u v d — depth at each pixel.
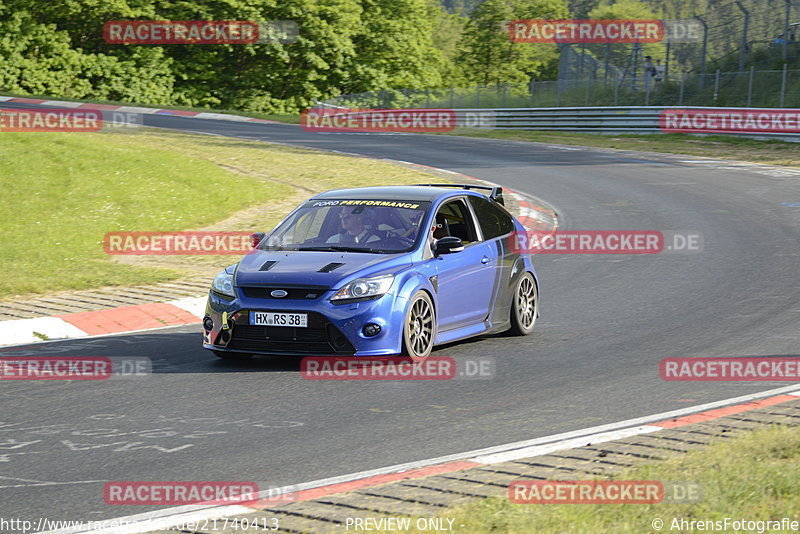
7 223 56.50
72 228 56.59
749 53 145.00
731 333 35.62
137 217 60.91
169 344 34.38
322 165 90.69
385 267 30.41
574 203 76.44
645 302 42.25
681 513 16.31
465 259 33.25
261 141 114.88
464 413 25.05
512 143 131.25
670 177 92.12
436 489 18.41
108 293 43.12
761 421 23.45
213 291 31.03
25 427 23.78
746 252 54.81
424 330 31.27
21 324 36.91
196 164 79.81
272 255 31.94
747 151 115.69
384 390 27.53
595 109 147.25
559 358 31.94
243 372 29.86
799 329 36.06
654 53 153.50
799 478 17.95
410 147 120.00
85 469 20.39
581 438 22.42
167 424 24.02
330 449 21.88
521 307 36.09
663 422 23.80
